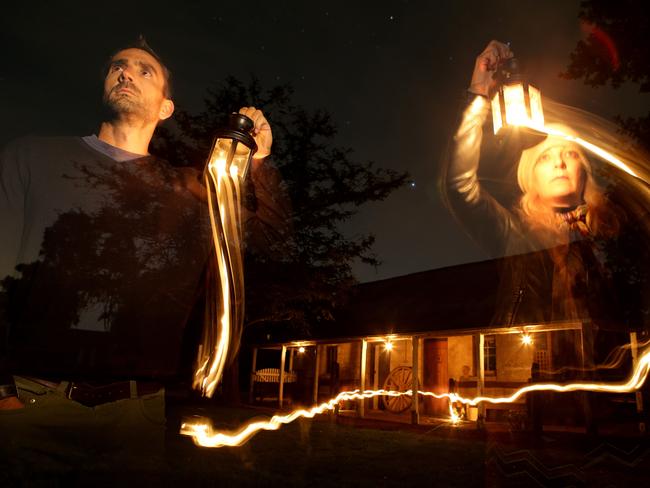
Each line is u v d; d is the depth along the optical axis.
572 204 2.37
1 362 1.51
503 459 3.49
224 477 4.32
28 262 1.57
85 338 1.60
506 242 2.38
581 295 2.75
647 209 2.38
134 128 1.80
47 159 1.63
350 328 19.42
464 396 17.03
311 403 20.31
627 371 6.00
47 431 1.55
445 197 2.36
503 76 2.15
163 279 1.73
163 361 1.76
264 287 18.11
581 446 8.05
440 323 15.48
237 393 20.05
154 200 1.71
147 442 1.70
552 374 5.49
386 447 8.81
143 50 1.87
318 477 5.68
